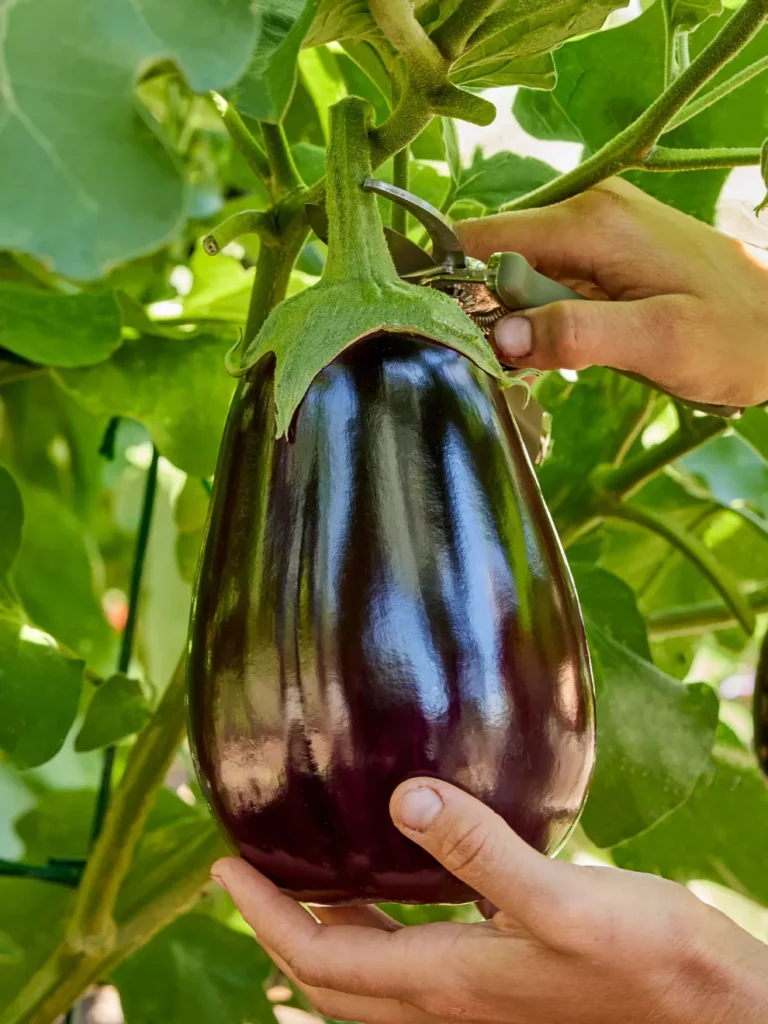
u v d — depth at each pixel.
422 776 0.51
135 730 0.98
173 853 1.00
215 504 0.57
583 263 0.84
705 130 1.01
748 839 1.20
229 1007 1.02
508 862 0.53
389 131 0.58
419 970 0.63
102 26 0.37
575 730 0.55
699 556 1.09
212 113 1.40
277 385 0.55
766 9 0.67
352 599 0.51
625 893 0.63
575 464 1.13
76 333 0.97
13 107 0.35
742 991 0.63
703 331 0.79
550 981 0.62
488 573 0.52
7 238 0.35
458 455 0.54
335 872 0.54
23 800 1.44
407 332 0.55
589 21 0.65
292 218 0.71
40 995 0.88
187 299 1.09
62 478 1.33
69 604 1.26
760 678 1.01
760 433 1.14
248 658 0.52
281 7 0.55
